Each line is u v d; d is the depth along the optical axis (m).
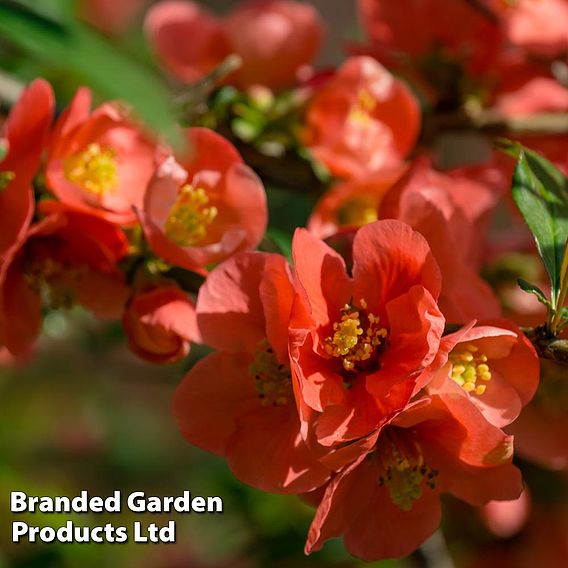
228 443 0.58
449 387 0.56
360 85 0.66
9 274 0.61
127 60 0.56
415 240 0.56
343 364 0.57
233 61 0.65
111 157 0.60
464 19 0.72
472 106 0.71
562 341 0.57
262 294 0.56
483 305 0.59
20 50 0.66
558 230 0.59
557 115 0.70
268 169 0.68
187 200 0.60
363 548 0.58
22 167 0.59
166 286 0.60
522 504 0.73
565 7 0.71
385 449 0.57
